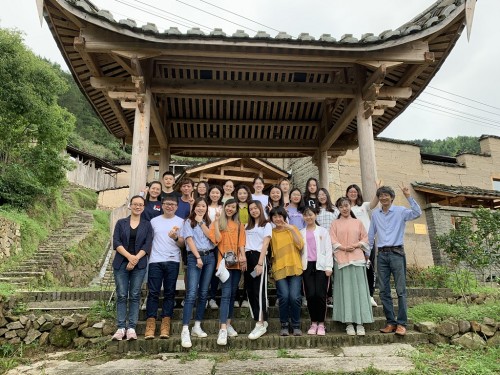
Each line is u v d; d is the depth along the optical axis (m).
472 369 3.41
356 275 4.51
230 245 4.35
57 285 10.06
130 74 5.54
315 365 3.54
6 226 10.39
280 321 4.39
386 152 12.44
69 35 5.07
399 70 5.89
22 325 4.26
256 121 7.72
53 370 3.49
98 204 22.53
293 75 6.43
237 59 5.68
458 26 5.17
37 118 11.96
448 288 6.19
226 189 5.43
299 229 4.98
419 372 3.35
